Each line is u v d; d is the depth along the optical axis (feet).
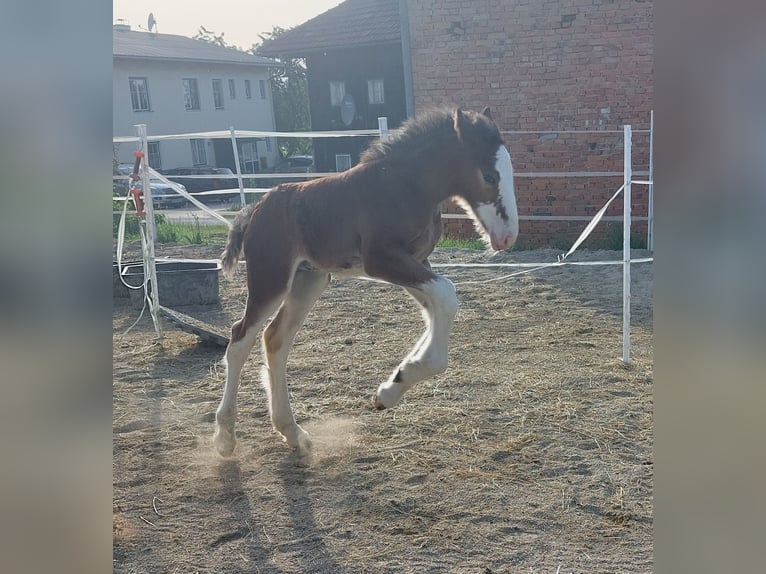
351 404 15.58
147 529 10.57
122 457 13.16
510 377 16.94
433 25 35.55
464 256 32.42
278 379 13.35
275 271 12.55
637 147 33.50
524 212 35.78
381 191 11.73
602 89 33.58
